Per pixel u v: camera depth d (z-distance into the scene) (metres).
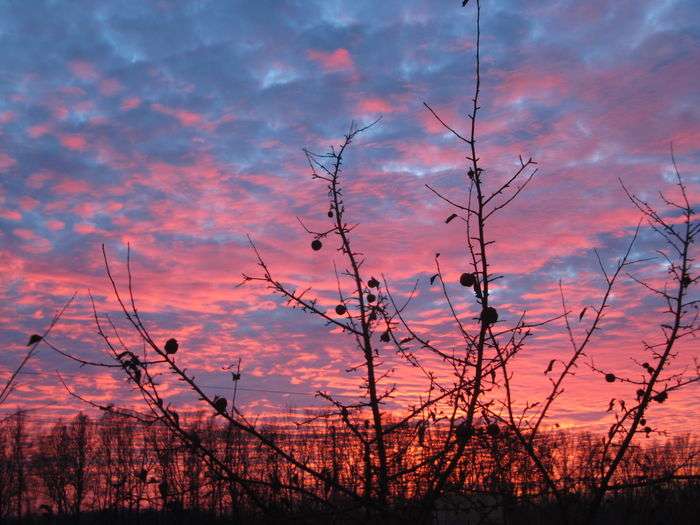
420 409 3.58
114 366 2.64
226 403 2.84
